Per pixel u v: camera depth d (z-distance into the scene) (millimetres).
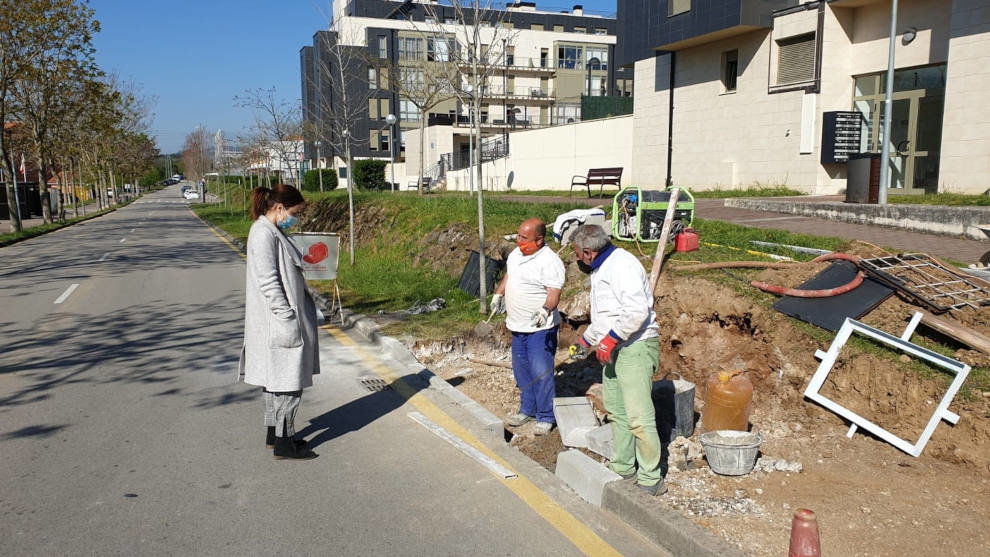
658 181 23391
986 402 4504
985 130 13859
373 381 6480
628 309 3783
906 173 16422
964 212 9984
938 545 3453
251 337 4539
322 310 9992
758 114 19297
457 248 11797
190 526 3734
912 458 4555
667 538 3475
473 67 8867
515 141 31828
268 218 4570
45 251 19438
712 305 6508
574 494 4148
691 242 7949
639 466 4027
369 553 3465
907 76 16312
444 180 38125
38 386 6324
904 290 5844
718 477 4355
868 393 5117
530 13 59406
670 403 4945
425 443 4957
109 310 10164
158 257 17641
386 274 12398
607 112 39656
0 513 3867
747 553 3355
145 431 5176
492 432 5242
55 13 25156
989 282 6266
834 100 17484
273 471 4465
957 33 14195
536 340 5406
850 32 17391
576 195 23531
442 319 8680
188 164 93250
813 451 4809
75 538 3598
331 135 30578
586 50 56531
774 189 18281
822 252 7508
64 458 4652
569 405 5305
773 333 5969
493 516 3855
